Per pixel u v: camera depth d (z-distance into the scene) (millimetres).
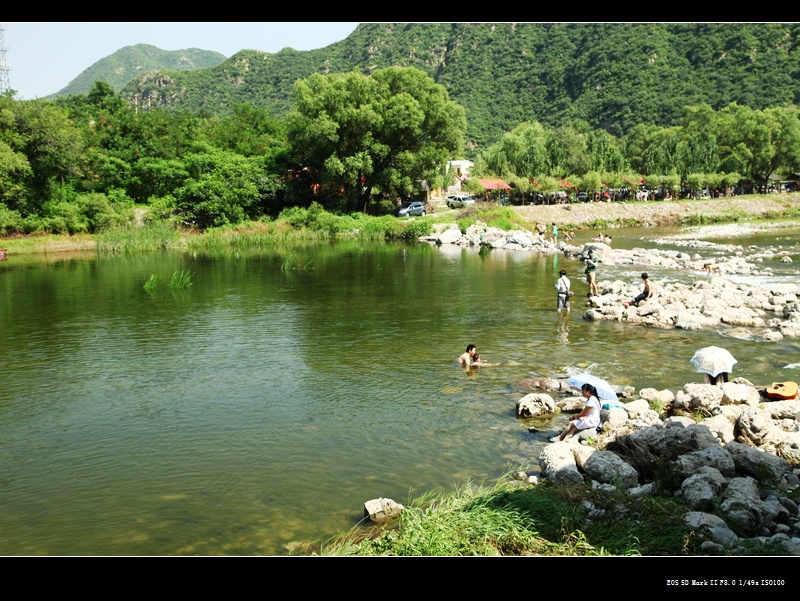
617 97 162250
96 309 25109
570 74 186250
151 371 16469
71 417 13195
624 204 76500
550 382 14617
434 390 14523
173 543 8289
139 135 73312
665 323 20609
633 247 46531
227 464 10766
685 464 9375
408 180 67188
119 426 12656
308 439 11781
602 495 8539
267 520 8875
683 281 29672
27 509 9336
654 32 177375
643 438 10297
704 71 156375
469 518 8047
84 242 52719
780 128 100062
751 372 15477
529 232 56000
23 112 57031
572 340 19031
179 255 47031
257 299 27031
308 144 65625
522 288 28984
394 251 47812
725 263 34531
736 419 11406
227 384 15242
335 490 9750
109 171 66812
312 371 16203
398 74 66562
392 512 8945
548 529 7852
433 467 10508
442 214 68438
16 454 11367
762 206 83375
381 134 66000
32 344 19453
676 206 78062
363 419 12766
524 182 76062
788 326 19562
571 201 80062
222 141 77688
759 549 7191
